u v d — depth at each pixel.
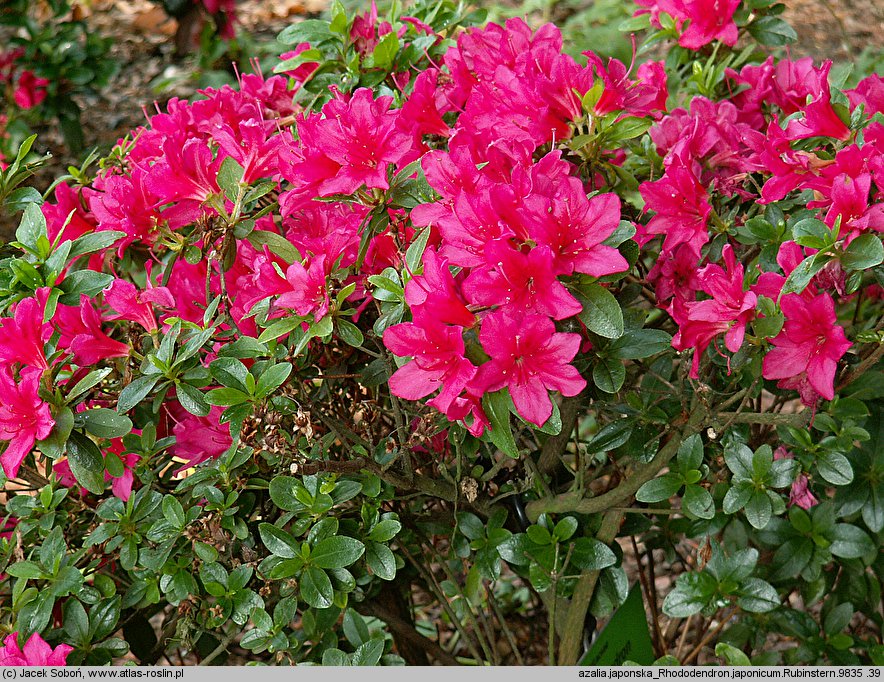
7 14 3.30
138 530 1.41
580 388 1.11
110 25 4.79
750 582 1.42
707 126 1.46
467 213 1.15
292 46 3.39
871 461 1.52
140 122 4.02
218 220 1.33
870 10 4.54
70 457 1.24
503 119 1.36
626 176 1.48
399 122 1.40
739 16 1.82
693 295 1.42
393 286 1.24
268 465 1.45
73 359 1.33
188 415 1.53
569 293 1.14
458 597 1.84
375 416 1.48
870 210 1.17
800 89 1.59
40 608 1.34
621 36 3.06
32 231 1.33
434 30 1.91
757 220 1.34
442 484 1.49
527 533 1.47
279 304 1.25
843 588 1.70
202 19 3.35
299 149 1.34
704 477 1.42
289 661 1.48
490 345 1.10
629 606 1.53
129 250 1.54
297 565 1.36
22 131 3.34
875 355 1.31
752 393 1.41
